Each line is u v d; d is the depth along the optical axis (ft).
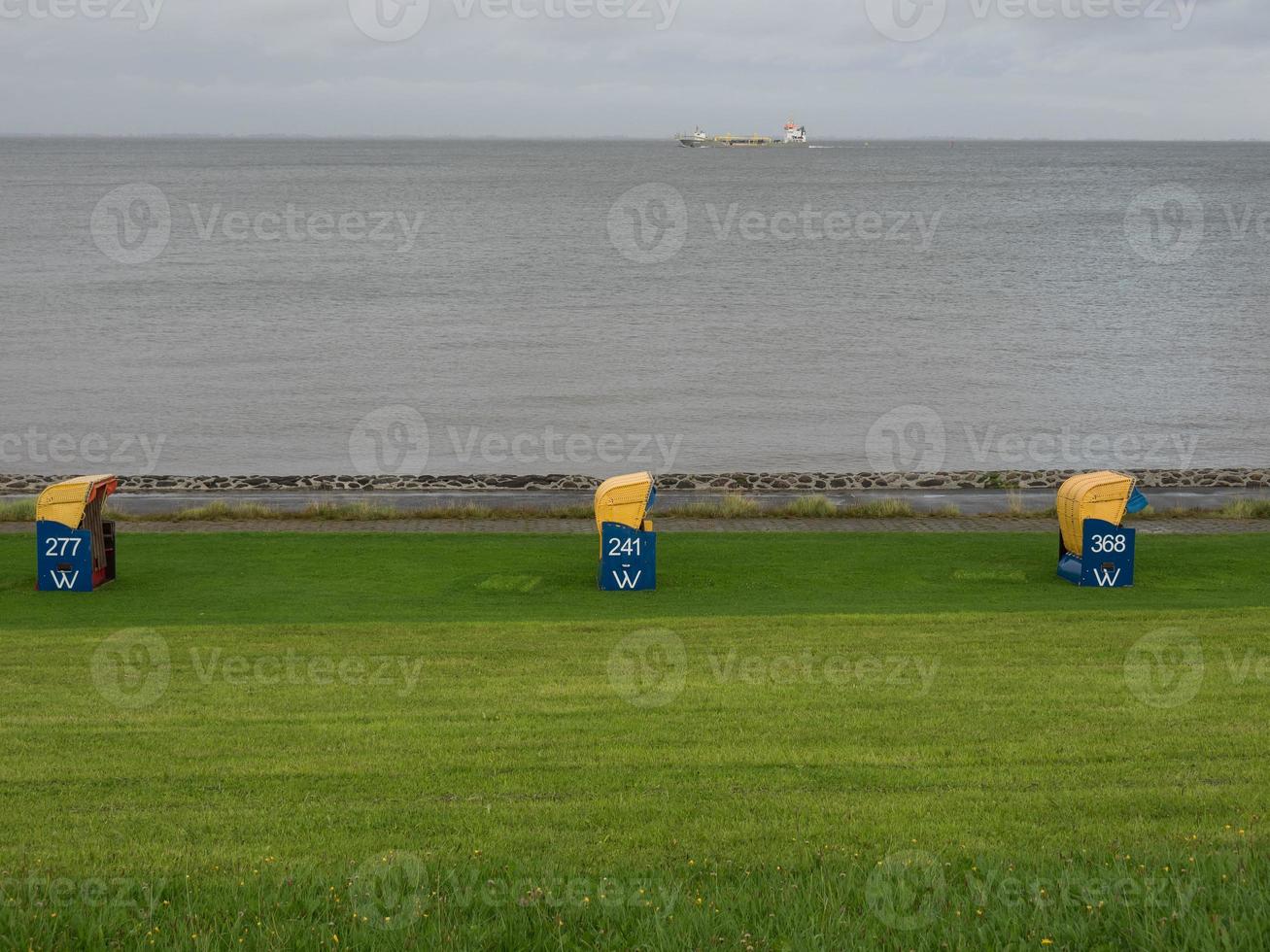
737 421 140.26
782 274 285.64
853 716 35.22
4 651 44.27
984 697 37.27
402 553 67.51
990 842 25.18
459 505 84.17
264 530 76.33
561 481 98.58
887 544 70.33
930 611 52.90
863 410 146.92
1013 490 94.53
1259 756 31.19
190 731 34.17
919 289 261.44
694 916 21.66
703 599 56.13
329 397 154.20
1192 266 303.07
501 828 26.45
